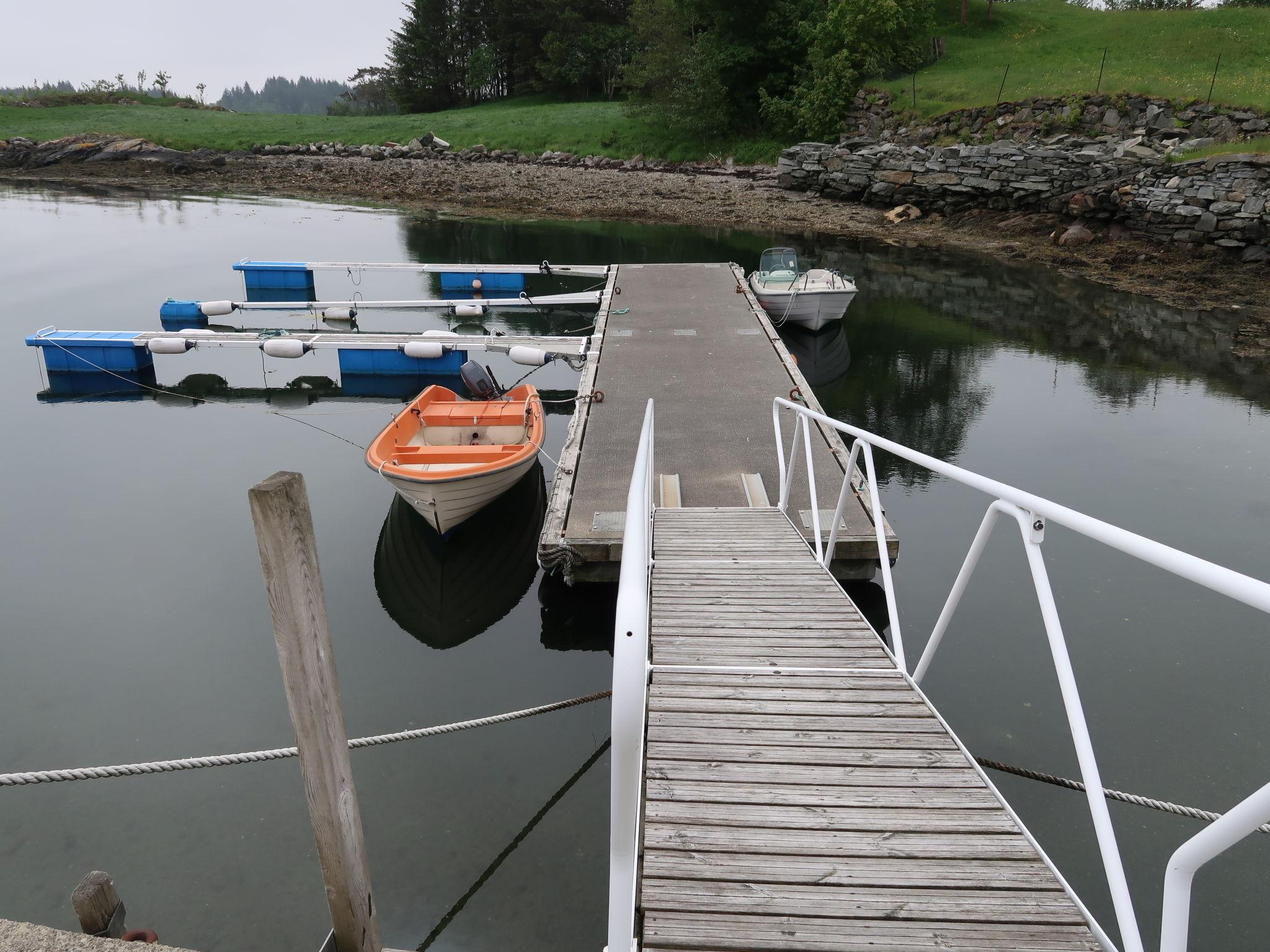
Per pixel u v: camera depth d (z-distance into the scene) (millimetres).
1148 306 16422
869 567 6121
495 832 4016
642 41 41625
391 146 42469
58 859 3830
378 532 7449
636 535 1686
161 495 8211
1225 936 3439
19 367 12773
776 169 33625
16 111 50938
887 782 2354
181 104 62719
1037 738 4676
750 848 2074
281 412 11094
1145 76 27453
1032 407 11141
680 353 11289
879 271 20062
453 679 5406
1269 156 18141
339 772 2256
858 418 10820
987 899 1884
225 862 3818
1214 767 4453
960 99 29984
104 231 25156
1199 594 6254
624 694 1512
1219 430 10102
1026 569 6699
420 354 12164
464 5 64812
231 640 5707
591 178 35156
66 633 5766
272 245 23672
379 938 2600
